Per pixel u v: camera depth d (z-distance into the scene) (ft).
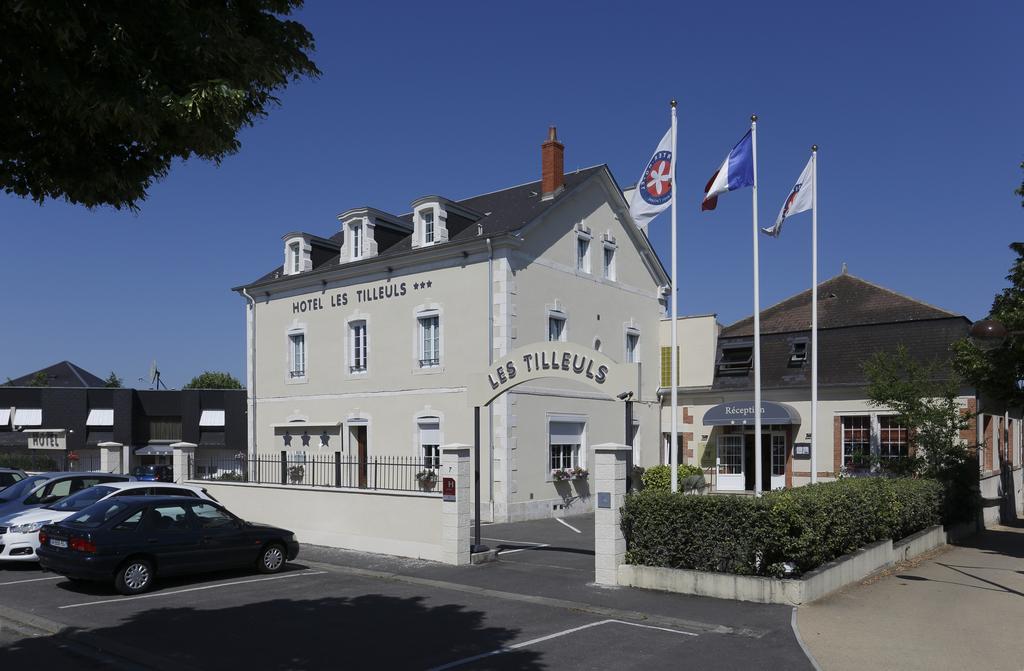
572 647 27.68
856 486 43.50
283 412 87.76
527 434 71.77
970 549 56.65
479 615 32.71
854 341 83.20
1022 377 59.41
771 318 92.73
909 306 83.61
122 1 17.25
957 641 28.43
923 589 38.75
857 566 40.52
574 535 60.44
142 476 84.94
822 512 37.17
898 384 67.26
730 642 28.19
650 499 38.19
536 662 25.88
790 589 33.94
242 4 20.08
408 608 34.06
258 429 90.33
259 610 33.71
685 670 24.98
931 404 66.13
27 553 43.37
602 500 38.93
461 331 72.69
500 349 69.72
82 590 37.91
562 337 78.07
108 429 137.90
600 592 36.91
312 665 25.71
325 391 83.66
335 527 52.44
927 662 25.79
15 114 18.56
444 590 37.99
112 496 42.78
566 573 42.19
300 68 21.12
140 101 17.11
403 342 77.15
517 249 71.87
